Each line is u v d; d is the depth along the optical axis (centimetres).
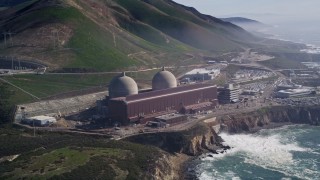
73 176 14400
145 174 15562
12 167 15062
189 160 19225
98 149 17238
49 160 15712
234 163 18725
